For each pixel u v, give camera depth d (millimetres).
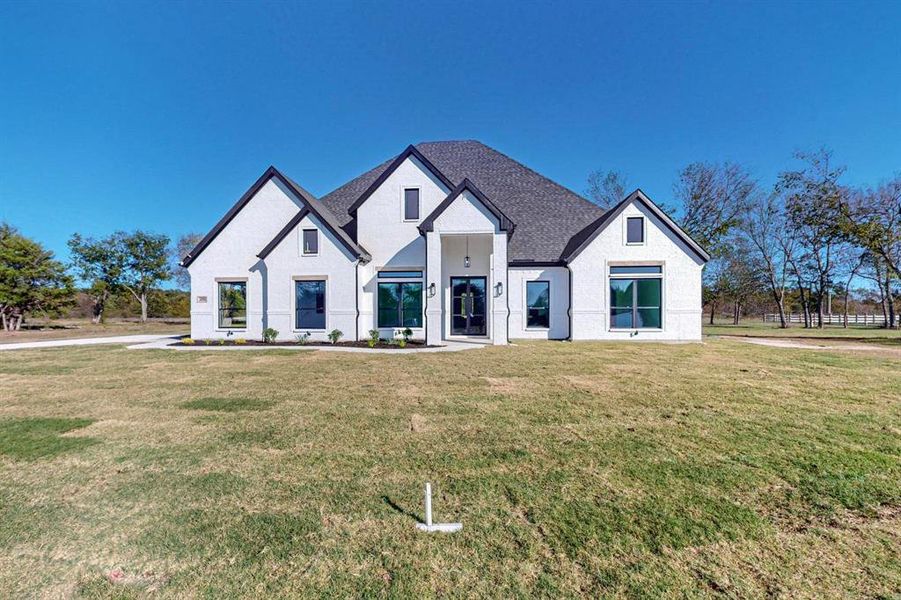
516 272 19516
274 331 17141
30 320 38875
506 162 23859
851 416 5910
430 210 18406
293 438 5020
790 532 2930
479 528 2971
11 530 2990
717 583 2379
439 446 4711
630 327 18391
